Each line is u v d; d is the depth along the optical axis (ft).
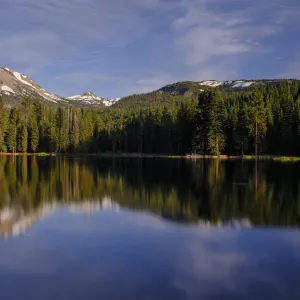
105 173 164.45
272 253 48.39
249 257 46.91
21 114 455.63
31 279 40.40
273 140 315.17
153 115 414.62
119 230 60.80
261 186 112.16
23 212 75.61
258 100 307.37
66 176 150.61
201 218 69.26
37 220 68.39
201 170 173.58
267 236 56.70
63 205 83.66
